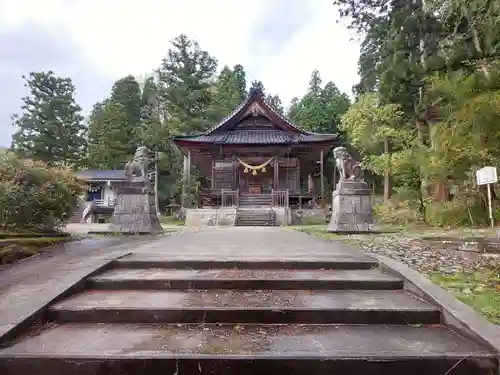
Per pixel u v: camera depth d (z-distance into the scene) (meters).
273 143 26.77
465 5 7.49
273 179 30.81
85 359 2.37
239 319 3.08
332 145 27.56
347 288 3.82
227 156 30.36
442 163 11.72
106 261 4.50
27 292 3.40
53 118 35.47
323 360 2.35
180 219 26.34
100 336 2.77
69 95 36.41
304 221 23.64
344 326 3.01
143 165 11.67
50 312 3.09
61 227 8.36
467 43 12.09
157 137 34.06
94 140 43.31
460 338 2.71
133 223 11.04
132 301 3.34
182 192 29.58
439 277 4.09
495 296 3.33
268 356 2.36
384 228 12.65
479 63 10.55
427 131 17.77
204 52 36.81
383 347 2.54
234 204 25.70
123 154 40.75
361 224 11.16
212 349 2.50
